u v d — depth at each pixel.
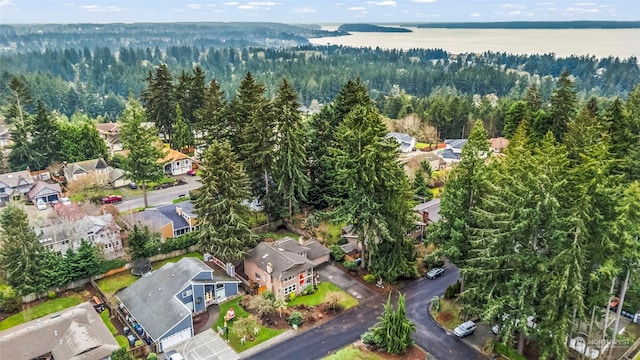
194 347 34.38
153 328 35.50
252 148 51.91
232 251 44.19
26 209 61.75
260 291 42.09
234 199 45.22
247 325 36.06
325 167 56.19
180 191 68.94
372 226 42.62
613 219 29.53
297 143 51.47
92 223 49.03
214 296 41.03
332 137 57.12
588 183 29.42
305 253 46.12
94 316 36.81
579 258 28.14
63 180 72.94
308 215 57.06
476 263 36.28
